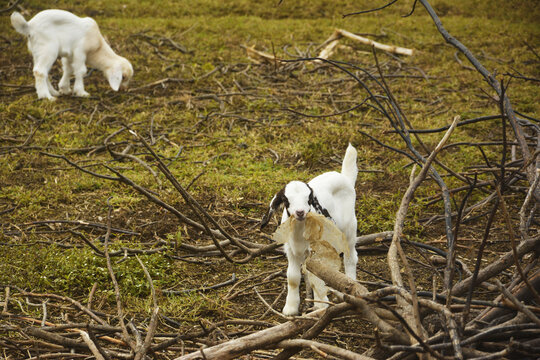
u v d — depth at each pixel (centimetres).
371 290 531
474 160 833
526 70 1254
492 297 515
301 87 1175
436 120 992
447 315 308
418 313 307
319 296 477
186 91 1134
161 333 449
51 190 735
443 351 306
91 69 1263
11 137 915
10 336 446
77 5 1705
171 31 1507
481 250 324
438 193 719
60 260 552
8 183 763
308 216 442
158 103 1077
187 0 1778
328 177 509
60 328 422
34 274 537
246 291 538
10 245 584
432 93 1148
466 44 1457
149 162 835
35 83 1115
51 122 977
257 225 663
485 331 312
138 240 625
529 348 290
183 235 637
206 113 1039
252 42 1452
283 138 940
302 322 360
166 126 983
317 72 1262
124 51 1355
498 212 679
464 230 652
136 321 487
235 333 444
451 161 834
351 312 418
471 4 1789
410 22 1644
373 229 657
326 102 1089
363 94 1137
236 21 1627
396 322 345
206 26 1555
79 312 490
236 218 681
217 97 1099
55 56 1066
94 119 1003
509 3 1772
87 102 1080
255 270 578
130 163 833
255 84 1188
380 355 348
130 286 530
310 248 463
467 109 1045
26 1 1677
